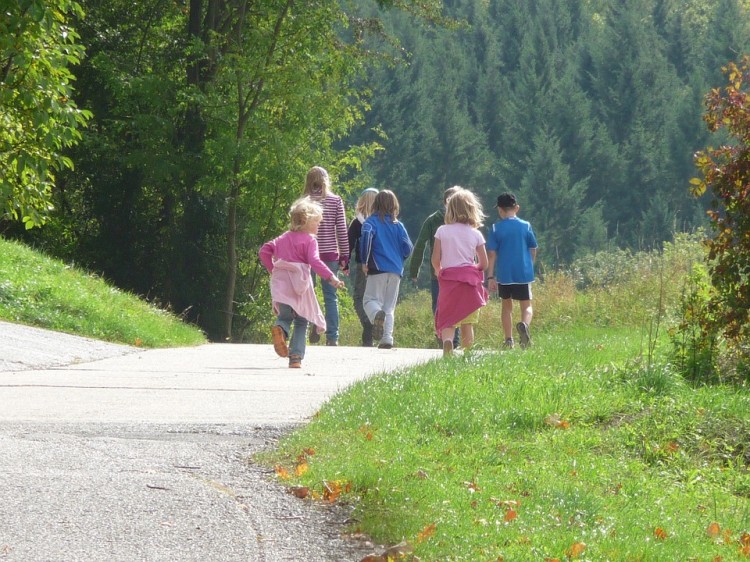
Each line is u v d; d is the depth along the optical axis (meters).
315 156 90.94
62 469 16.62
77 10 44.78
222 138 85.25
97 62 85.31
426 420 21.09
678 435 21.84
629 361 27.52
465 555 12.90
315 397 25.98
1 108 44.16
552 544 13.62
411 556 12.76
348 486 15.98
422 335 81.25
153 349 42.28
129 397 25.48
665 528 15.62
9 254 51.34
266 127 87.31
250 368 33.59
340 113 94.31
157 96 85.81
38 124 43.00
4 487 15.26
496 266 40.62
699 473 20.08
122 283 91.00
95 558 12.34
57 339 38.47
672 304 54.19
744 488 19.70
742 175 28.97
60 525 13.53
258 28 87.62
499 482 17.11
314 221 33.94
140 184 90.75
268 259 33.94
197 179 88.38
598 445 21.00
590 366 27.89
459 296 32.75
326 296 46.81
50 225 88.38
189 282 89.75
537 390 23.84
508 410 22.11
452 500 15.41
